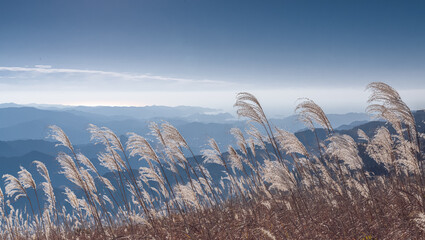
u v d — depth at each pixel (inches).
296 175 276.5
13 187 378.3
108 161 314.0
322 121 267.9
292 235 220.2
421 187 212.7
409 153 223.3
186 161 309.0
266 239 222.5
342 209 249.9
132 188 312.7
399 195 231.8
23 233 425.1
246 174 323.9
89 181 320.5
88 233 368.2
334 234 221.6
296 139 273.1
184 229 266.7
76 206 380.5
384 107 245.6
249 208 293.6
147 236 270.2
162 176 304.5
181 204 305.3
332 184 264.7
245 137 325.7
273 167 254.1
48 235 385.1
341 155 256.8
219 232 258.5
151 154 302.7
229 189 338.0
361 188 241.1
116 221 344.5
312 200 283.6
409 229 193.8
